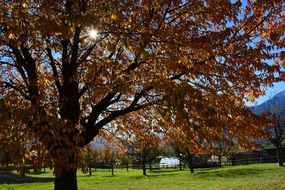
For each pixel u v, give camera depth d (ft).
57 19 26.71
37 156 27.63
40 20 26.22
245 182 118.52
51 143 27.96
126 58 37.14
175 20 32.96
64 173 35.40
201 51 30.07
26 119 28.17
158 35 30.14
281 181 111.55
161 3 31.37
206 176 162.30
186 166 310.04
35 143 27.73
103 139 48.85
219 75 31.14
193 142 38.52
